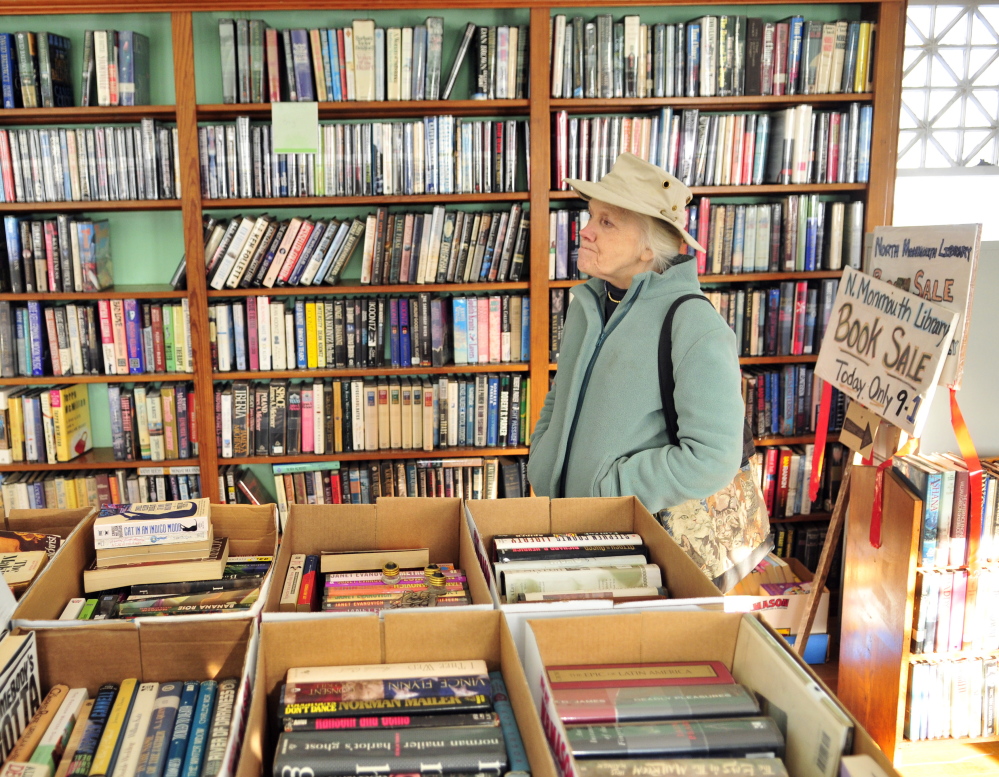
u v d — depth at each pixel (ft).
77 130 8.63
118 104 8.59
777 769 2.49
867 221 9.25
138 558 4.05
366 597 3.84
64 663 3.15
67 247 8.77
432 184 9.00
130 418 9.27
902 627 6.76
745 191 9.11
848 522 7.69
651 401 5.17
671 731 2.63
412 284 9.20
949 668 6.97
